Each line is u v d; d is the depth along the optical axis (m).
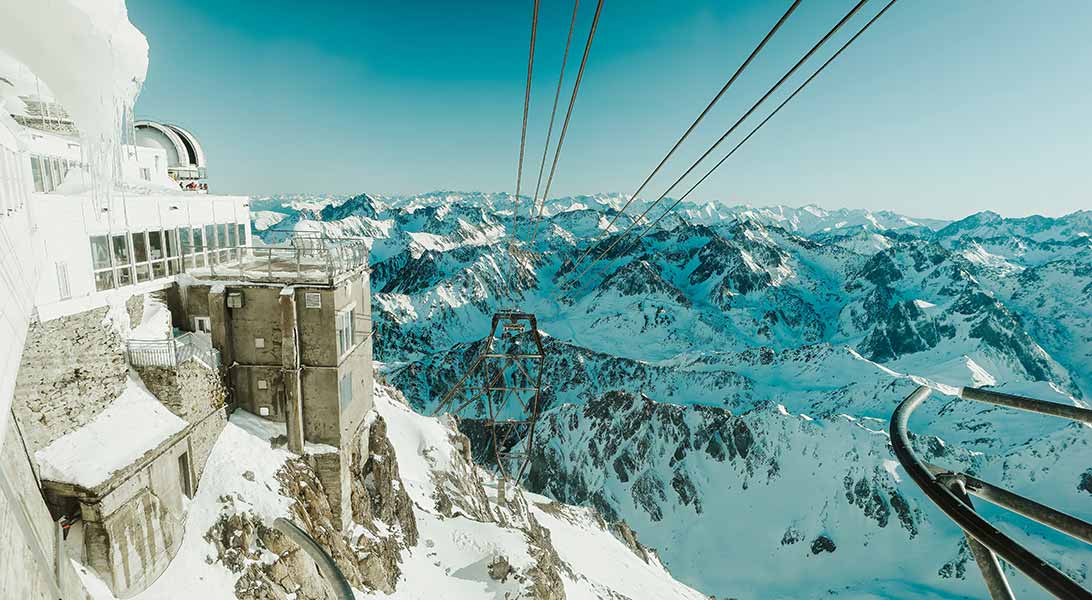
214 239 30.67
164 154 38.81
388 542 33.28
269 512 24.11
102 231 21.38
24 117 22.05
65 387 18.66
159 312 24.69
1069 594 2.22
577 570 64.19
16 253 10.93
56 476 17.11
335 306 28.09
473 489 58.31
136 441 19.72
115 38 8.73
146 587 19.27
